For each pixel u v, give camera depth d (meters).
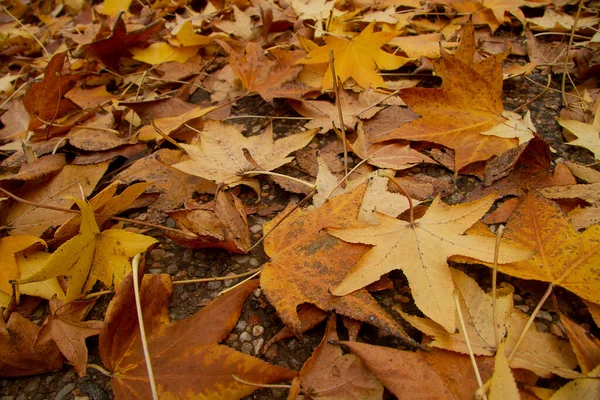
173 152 0.35
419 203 0.27
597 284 0.20
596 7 0.50
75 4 0.76
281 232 0.26
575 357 0.19
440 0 0.50
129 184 0.33
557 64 0.42
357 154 0.33
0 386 0.23
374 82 0.39
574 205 0.27
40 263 0.27
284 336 0.23
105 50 0.47
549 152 0.28
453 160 0.32
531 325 0.20
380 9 0.54
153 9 0.64
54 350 0.23
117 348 0.21
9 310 0.26
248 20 0.52
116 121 0.40
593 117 0.35
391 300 0.24
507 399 0.16
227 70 0.48
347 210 0.25
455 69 0.30
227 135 0.33
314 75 0.43
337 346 0.21
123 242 0.26
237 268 0.27
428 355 0.20
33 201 0.31
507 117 0.32
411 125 0.33
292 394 0.18
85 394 0.22
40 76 0.54
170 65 0.48
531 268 0.22
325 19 0.52
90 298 0.26
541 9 0.52
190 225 0.26
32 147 0.38
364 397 0.19
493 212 0.28
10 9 0.77
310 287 0.23
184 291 0.26
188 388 0.20
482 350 0.19
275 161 0.31
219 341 0.21
